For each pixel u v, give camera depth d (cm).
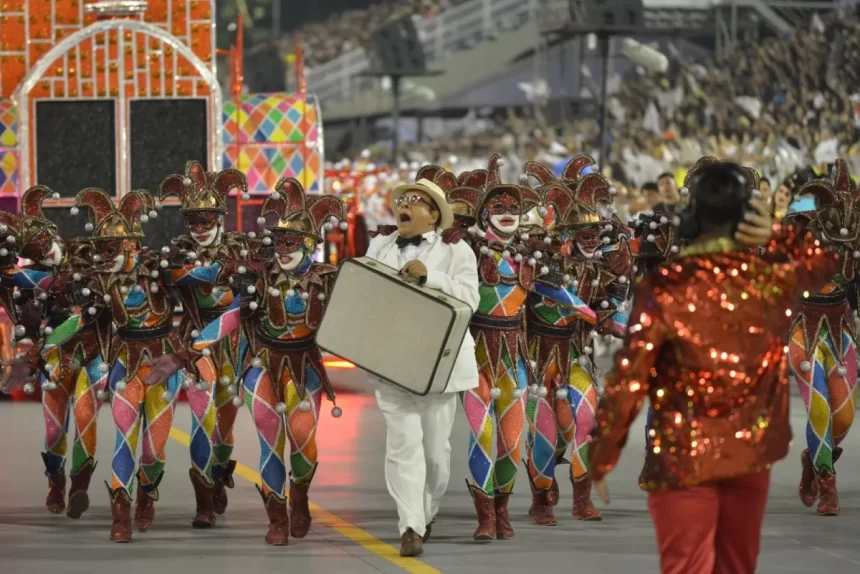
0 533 2212
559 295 2241
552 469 2302
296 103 4341
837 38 5984
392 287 1972
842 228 2366
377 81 10031
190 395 2284
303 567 1945
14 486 2642
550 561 1988
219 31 10875
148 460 2238
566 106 7819
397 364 1969
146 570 1928
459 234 2067
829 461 2372
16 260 2361
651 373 1414
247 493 2597
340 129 10312
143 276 2206
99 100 4059
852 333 2419
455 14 9981
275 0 11219
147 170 4069
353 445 3134
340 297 1998
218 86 4075
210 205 2223
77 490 2327
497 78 9650
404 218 2070
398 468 2011
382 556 2019
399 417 2008
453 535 2194
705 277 1391
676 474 1380
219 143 4072
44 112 4056
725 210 1406
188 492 2591
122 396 2178
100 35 4056
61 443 2391
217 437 2370
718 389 1380
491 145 8875
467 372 2041
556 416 2341
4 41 4138
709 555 1383
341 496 2527
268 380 2144
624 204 5744
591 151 7019
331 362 4841
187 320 2395
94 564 1973
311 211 2153
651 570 1925
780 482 2712
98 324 2236
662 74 7531
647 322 1392
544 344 2327
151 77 4066
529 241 2270
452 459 2981
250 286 2119
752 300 1387
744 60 6625
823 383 2383
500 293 2178
